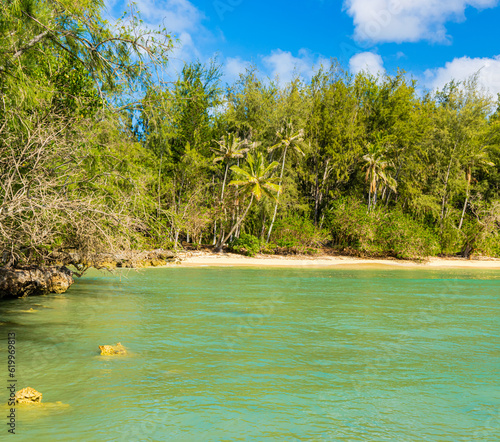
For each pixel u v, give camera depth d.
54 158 11.27
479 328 13.08
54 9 10.09
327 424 6.05
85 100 12.38
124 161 13.91
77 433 5.54
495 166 63.06
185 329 11.99
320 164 58.50
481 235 51.19
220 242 46.97
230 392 7.21
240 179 47.31
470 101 57.59
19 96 9.49
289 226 49.50
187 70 41.38
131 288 20.83
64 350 9.48
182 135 45.12
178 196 45.72
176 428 5.79
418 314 15.43
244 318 13.84
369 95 59.88
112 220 12.46
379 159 52.28
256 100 50.66
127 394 6.98
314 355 9.65
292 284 24.58
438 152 57.25
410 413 6.52
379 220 48.44
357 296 20.14
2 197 10.05
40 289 16.91
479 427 6.05
